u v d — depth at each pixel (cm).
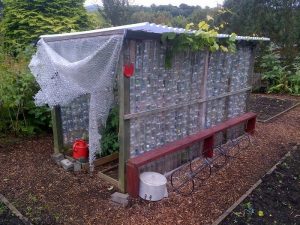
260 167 417
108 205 316
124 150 317
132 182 317
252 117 526
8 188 348
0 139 485
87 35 311
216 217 299
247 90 528
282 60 1085
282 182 372
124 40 284
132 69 298
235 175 390
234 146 488
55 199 327
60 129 423
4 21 680
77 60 341
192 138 396
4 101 456
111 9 1194
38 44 384
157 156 336
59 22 672
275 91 1022
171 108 364
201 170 398
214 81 438
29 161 422
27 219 290
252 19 1157
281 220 297
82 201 324
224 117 480
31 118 521
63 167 401
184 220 294
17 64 505
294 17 1077
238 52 478
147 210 308
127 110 308
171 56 338
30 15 661
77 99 432
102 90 316
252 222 291
